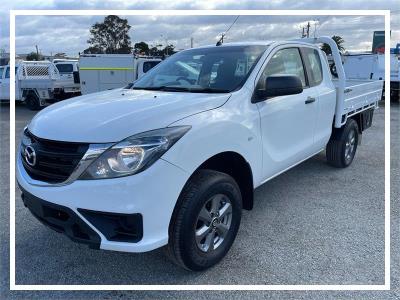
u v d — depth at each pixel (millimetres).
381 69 15742
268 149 3619
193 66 3924
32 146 2812
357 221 3908
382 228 3752
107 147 2490
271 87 3295
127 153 2469
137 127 2559
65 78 17375
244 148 3207
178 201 2688
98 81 15836
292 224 3840
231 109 3154
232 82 3502
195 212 2721
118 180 2449
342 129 5418
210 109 3002
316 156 6379
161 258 3230
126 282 2916
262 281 2916
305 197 4555
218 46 4172
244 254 3277
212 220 2949
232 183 3035
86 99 3393
